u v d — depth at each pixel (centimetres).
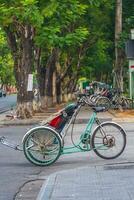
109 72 6066
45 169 1322
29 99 3106
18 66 3141
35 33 3008
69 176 1155
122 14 4375
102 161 1390
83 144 1416
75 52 5069
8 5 2809
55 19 2919
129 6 4384
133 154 1491
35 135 1373
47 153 1371
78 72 6072
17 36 3156
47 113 3678
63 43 2953
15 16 2822
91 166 1288
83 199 920
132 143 1748
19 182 1162
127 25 4188
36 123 2872
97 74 6975
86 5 3128
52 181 1099
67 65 5419
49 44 2931
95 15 4175
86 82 8231
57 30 2898
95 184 1054
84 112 3731
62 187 1036
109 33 4612
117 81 4141
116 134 1420
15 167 1355
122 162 1338
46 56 4412
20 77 3119
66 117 1397
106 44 4716
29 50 3111
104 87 4622
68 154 1528
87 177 1136
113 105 3775
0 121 2945
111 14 4347
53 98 5225
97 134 1415
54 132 1373
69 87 6794
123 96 3931
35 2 2727
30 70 3128
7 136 2120
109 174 1163
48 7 2783
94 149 1412
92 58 5122
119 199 905
